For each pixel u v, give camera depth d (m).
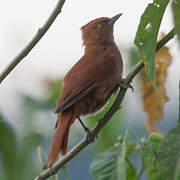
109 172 6.65
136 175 7.07
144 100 7.52
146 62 5.30
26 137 7.52
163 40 6.16
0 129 6.04
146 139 7.03
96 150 8.38
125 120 8.21
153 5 5.25
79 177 14.38
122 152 6.77
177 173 5.03
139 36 5.33
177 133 5.26
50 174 6.94
